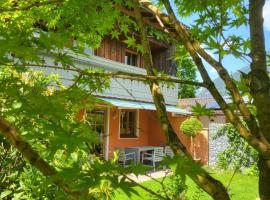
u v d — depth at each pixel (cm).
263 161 187
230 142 1545
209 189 180
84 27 300
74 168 144
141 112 2167
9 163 420
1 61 193
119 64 1767
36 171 362
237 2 280
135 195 136
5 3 276
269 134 187
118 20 344
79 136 148
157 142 2197
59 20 300
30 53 179
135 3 247
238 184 1233
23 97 172
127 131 2084
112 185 137
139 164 153
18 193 376
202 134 2002
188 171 139
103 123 1881
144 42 243
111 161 156
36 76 414
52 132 150
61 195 180
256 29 199
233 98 196
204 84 201
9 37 179
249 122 188
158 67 2052
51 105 167
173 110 1978
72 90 214
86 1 279
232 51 252
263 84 191
